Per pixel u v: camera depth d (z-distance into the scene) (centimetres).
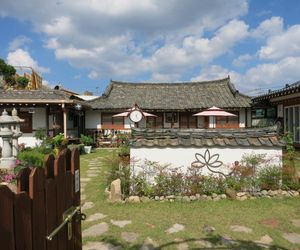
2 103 1442
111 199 596
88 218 511
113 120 2172
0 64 2842
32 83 2925
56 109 1602
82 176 910
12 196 156
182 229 454
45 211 196
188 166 639
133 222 486
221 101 2181
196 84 2484
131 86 2497
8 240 153
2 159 792
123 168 648
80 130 2109
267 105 1683
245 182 623
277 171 626
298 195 611
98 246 401
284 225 467
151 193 608
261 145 634
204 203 573
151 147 638
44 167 197
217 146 638
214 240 414
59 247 220
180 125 2177
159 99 2267
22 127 1558
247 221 483
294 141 1336
